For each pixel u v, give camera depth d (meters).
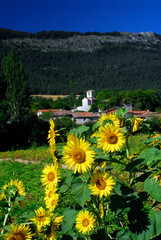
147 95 77.56
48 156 15.32
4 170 10.99
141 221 1.99
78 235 2.20
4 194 1.90
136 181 2.16
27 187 7.58
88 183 1.94
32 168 11.39
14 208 1.95
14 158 15.15
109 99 77.00
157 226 1.93
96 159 1.95
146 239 1.91
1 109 23.16
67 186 2.14
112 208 2.05
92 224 2.09
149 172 2.12
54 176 2.12
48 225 1.91
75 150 1.82
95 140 2.19
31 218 1.98
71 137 1.91
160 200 1.88
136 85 144.38
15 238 1.73
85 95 104.25
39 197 6.61
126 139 2.32
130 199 2.07
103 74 183.12
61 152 2.16
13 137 22.80
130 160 2.32
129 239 1.99
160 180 1.98
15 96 24.44
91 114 55.06
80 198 1.89
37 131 23.62
